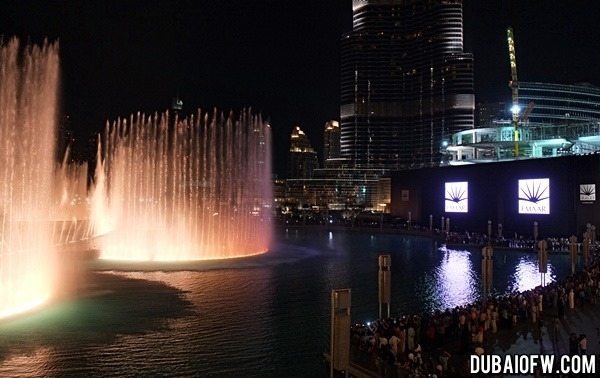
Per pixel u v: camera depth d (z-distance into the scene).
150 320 26.52
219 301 31.56
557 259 58.09
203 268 43.75
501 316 24.83
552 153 99.88
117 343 22.61
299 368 20.14
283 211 171.62
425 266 51.19
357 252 62.88
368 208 198.25
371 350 18.41
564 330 24.48
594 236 63.78
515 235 76.25
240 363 20.64
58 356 20.80
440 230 89.56
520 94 199.50
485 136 109.56
